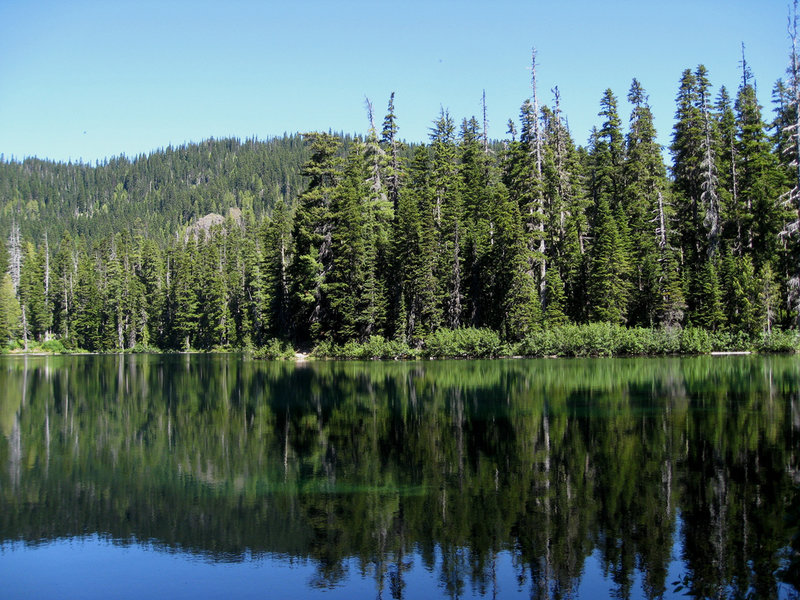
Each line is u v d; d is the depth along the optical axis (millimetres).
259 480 15961
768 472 14812
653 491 13742
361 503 13891
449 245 58000
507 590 9805
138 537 12508
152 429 23219
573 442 18422
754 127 54812
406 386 33344
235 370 49688
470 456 17391
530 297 52250
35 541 12414
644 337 48906
